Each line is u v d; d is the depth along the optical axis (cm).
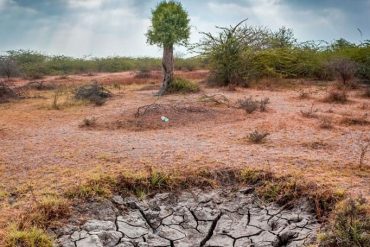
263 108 1041
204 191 562
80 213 499
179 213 524
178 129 867
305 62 1761
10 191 542
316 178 552
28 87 1708
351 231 399
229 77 1587
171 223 507
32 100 1339
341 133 807
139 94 1441
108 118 989
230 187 571
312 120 923
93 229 475
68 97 1368
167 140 770
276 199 535
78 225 479
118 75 2384
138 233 485
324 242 410
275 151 680
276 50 1752
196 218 516
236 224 504
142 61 3206
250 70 1609
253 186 566
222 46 1585
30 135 834
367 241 390
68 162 644
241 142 746
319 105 1149
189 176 579
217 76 1619
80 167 618
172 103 1165
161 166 609
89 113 1087
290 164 612
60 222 474
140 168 605
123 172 583
